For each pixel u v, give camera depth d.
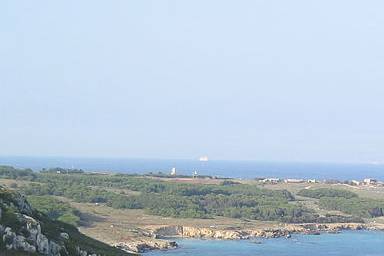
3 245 134.62
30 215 173.38
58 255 148.12
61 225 197.38
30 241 140.88
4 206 149.25
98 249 181.50
